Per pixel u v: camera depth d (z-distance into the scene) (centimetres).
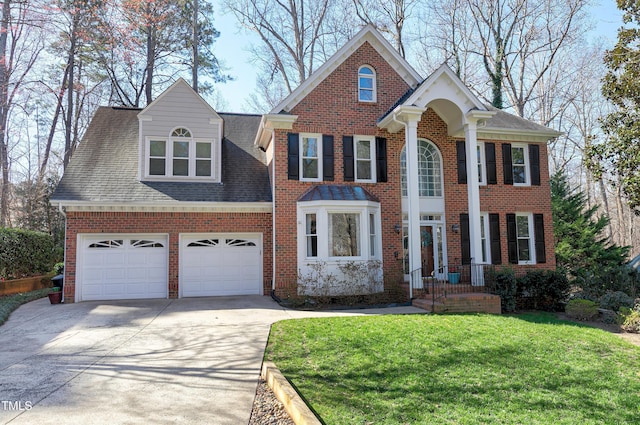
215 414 502
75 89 2700
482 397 567
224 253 1527
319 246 1423
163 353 761
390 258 1523
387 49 1631
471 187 1443
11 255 1633
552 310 1366
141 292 1452
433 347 784
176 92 1599
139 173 1527
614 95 1273
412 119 1423
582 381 648
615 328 1101
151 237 1479
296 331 898
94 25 2311
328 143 1545
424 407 524
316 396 541
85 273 1420
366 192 1517
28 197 2509
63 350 786
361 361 693
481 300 1230
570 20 2681
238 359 720
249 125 1977
